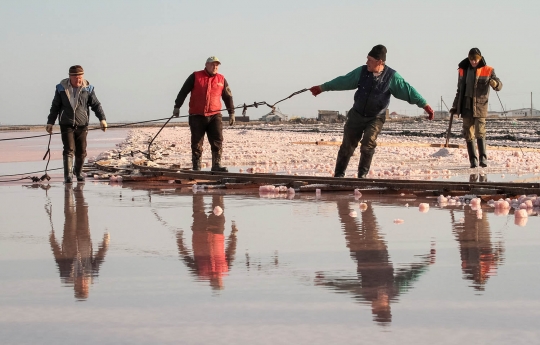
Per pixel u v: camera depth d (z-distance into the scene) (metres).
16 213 10.76
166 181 17.00
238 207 11.20
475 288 5.51
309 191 13.70
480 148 19.30
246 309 4.99
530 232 8.23
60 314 4.95
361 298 5.25
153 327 4.61
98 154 31.61
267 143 41.81
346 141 15.47
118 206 11.54
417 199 12.14
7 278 6.15
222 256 7.02
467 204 11.23
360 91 14.93
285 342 4.27
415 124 97.75
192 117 17.92
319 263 6.59
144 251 7.36
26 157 29.12
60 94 16.88
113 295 5.46
